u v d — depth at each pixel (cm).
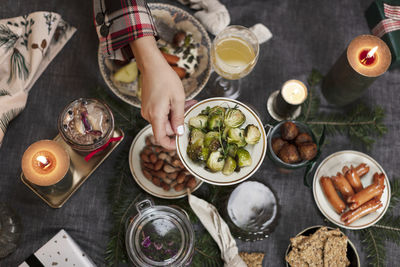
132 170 82
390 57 81
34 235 82
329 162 85
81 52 89
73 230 83
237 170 73
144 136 84
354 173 83
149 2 91
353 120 87
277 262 83
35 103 87
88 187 84
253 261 81
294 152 79
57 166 78
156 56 75
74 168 84
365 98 90
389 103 90
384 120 89
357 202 81
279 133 83
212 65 86
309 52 92
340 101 89
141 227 76
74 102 78
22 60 85
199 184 82
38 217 83
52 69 88
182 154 73
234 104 75
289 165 79
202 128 73
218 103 75
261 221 83
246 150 73
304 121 88
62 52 89
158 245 75
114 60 84
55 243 78
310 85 89
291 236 84
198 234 83
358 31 93
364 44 82
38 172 78
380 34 89
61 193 82
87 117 78
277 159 80
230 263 79
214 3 90
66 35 89
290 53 92
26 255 81
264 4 92
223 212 83
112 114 80
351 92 85
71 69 88
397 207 85
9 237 79
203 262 82
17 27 86
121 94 84
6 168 84
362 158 85
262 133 73
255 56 78
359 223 81
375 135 88
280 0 93
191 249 75
